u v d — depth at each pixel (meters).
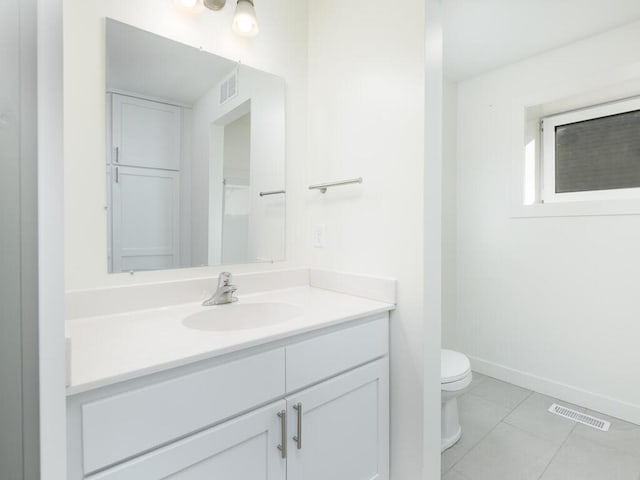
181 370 0.83
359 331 1.26
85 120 1.17
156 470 0.79
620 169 2.08
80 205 1.17
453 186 2.70
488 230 2.55
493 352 2.55
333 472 1.18
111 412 0.73
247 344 0.93
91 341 0.93
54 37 0.51
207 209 1.47
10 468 0.49
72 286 1.15
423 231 1.30
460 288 2.73
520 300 2.39
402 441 1.37
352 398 1.25
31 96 0.50
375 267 1.47
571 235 2.17
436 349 1.36
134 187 1.28
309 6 1.80
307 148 1.80
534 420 1.99
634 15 1.85
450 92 2.65
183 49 1.38
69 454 0.68
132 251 1.28
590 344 2.11
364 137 1.51
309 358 1.10
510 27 1.96
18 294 0.49
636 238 1.94
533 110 2.37
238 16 1.41
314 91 1.76
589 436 1.84
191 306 1.36
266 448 1.00
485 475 1.55
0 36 0.48
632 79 1.91
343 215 1.61
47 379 0.52
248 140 1.59
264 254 1.65
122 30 1.24
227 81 1.51
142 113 1.29
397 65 1.37
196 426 0.85
